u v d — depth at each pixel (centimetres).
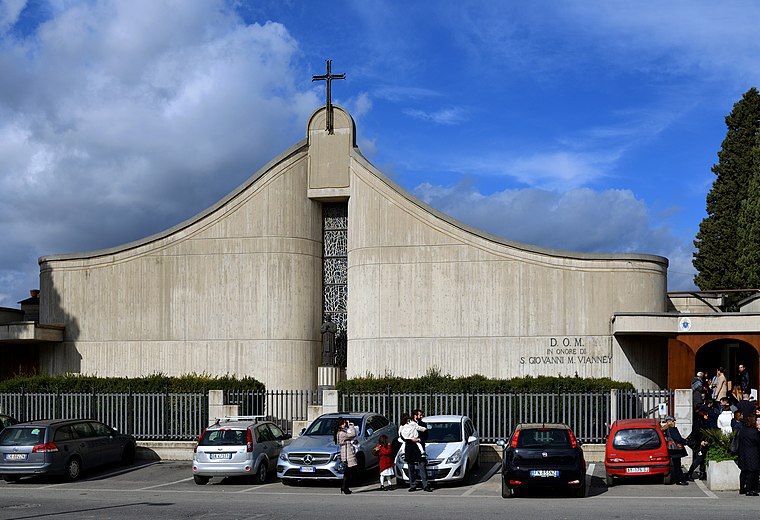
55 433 2417
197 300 3656
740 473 2030
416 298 3472
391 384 2984
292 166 3669
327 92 3694
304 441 2341
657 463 2139
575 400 2736
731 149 4547
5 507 1898
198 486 2317
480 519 1652
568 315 3328
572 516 1675
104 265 3728
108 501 1994
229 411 2886
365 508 1841
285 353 3591
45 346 3731
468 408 2809
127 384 3100
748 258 4144
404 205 3522
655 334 3209
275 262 3625
